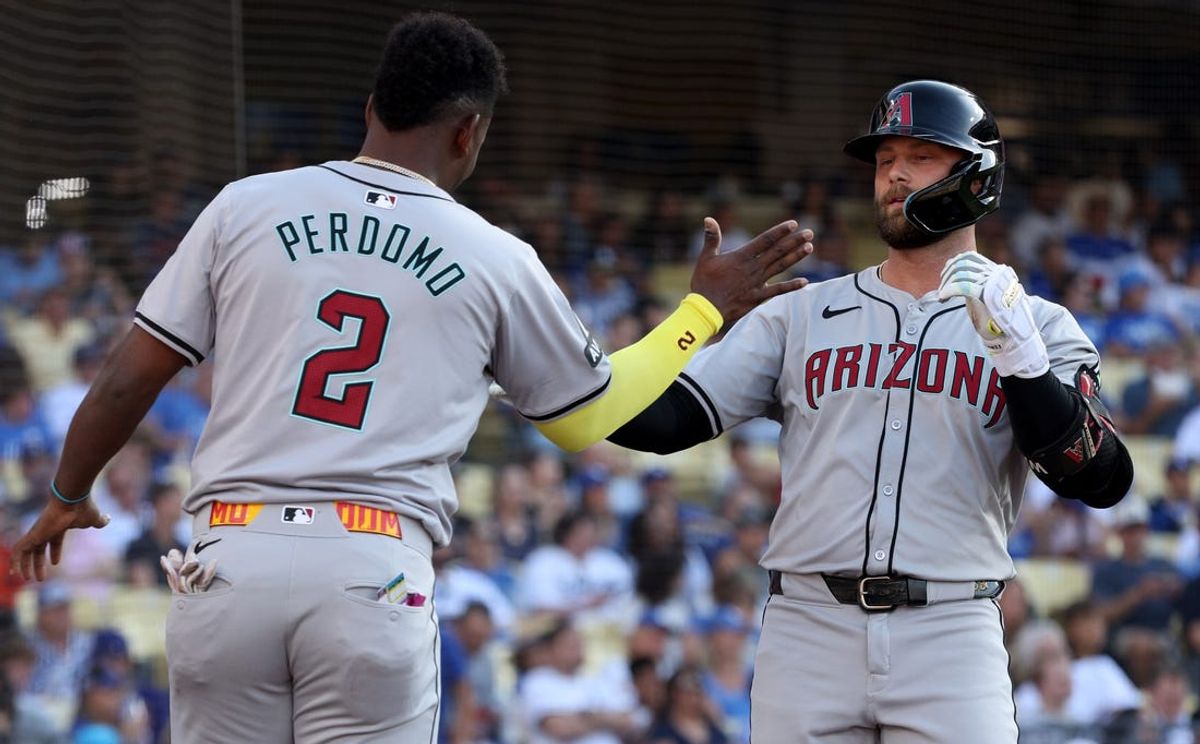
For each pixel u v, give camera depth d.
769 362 12.92
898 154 12.34
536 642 29.19
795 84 48.75
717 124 47.81
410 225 10.80
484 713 28.17
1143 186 46.53
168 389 30.77
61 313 31.95
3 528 27.86
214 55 33.69
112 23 33.41
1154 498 36.19
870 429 12.16
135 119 33.50
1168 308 42.66
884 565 11.89
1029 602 31.81
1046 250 44.28
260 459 10.45
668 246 43.78
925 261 12.58
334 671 10.31
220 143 33.88
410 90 11.05
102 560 27.94
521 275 11.09
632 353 12.03
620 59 46.97
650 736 28.83
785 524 12.49
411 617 10.45
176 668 10.55
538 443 34.25
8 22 32.62
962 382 12.05
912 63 49.06
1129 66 47.88
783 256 12.44
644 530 32.22
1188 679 32.50
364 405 10.47
